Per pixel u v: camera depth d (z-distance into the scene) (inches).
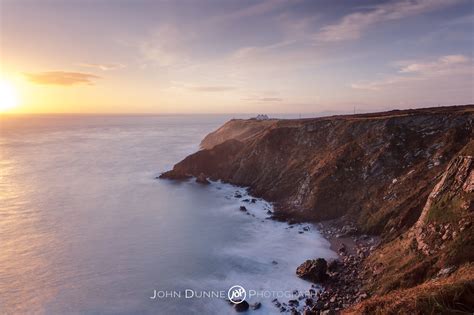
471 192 1439.5
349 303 1365.7
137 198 3125.0
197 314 1373.0
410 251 1496.1
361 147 2837.1
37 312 1385.3
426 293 879.1
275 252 1966.0
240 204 2918.3
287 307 1414.9
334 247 2023.9
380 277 1475.1
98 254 1924.2
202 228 2349.9
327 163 2844.5
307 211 2522.1
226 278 1667.1
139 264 1808.6
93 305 1430.9
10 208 2778.1
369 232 2079.2
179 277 1673.2
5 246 2018.9
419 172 2251.5
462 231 1310.3
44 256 1893.5
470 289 825.5
